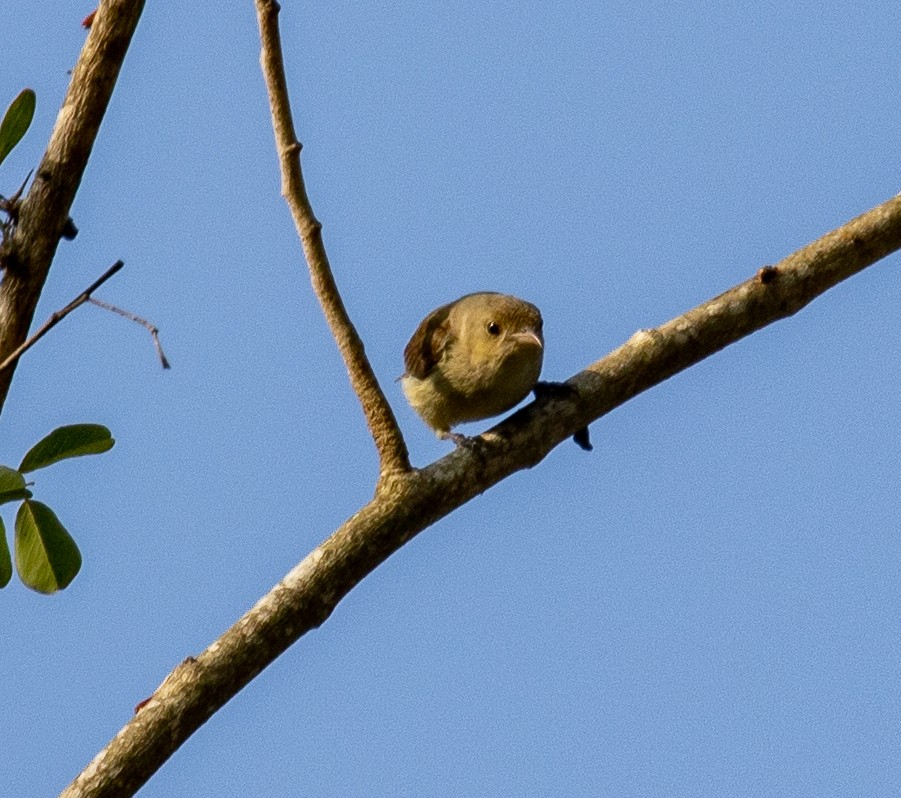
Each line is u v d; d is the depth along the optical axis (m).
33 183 10.88
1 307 10.80
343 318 10.98
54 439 9.59
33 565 9.83
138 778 9.97
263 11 9.98
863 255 12.82
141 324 9.64
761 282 12.70
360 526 11.11
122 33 10.84
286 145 10.38
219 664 10.37
